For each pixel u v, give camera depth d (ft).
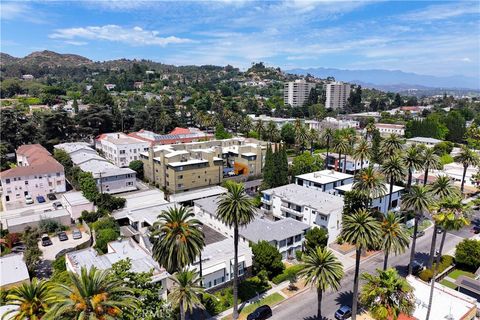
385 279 125.49
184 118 654.94
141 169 371.76
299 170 343.05
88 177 279.49
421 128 553.23
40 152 356.18
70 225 253.65
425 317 142.10
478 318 152.76
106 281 85.10
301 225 223.71
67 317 77.36
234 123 631.15
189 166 326.24
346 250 221.87
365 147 289.12
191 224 144.66
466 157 303.07
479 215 281.13
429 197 182.19
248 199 157.99
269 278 190.39
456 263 206.59
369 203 231.71
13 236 223.51
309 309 166.09
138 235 219.20
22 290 85.61
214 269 175.94
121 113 545.03
